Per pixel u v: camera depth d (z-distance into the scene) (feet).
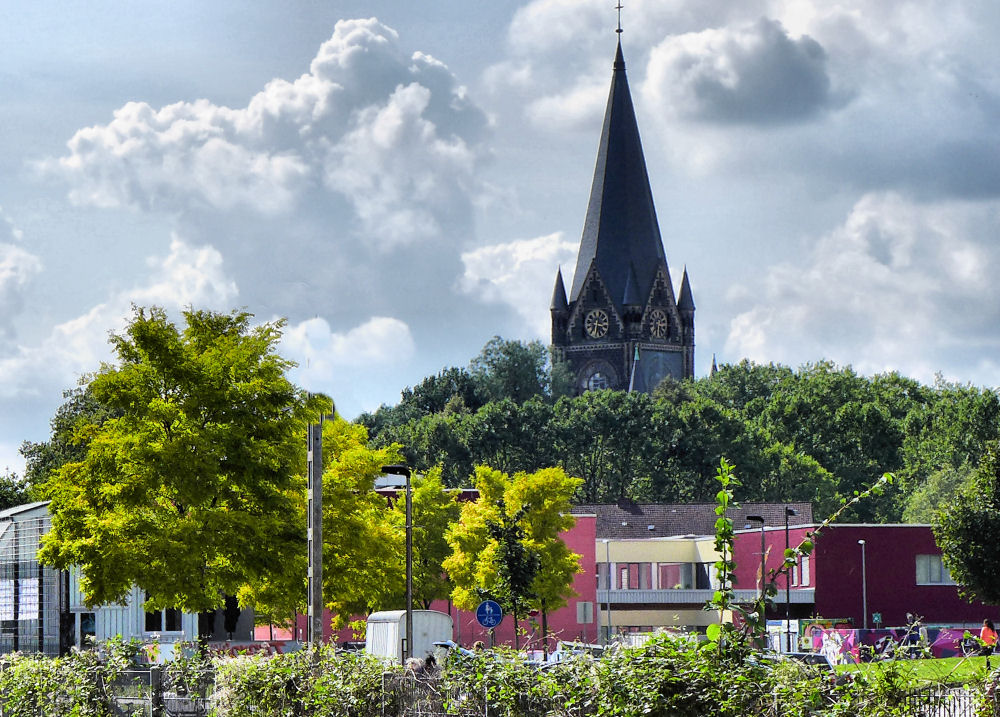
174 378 234.58
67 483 234.79
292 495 256.11
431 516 450.30
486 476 428.15
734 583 78.33
